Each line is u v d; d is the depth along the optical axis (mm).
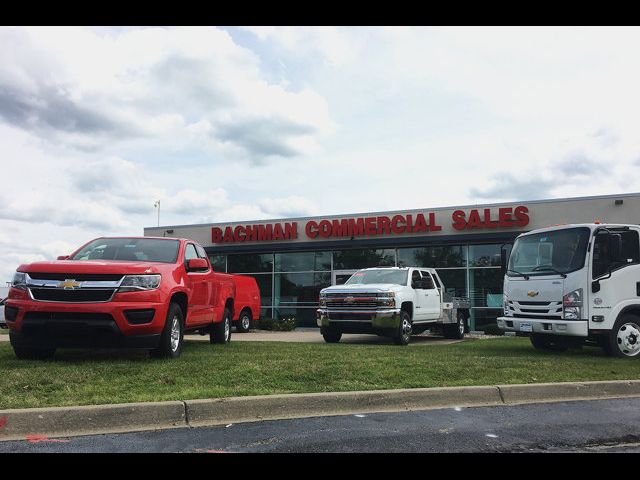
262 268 26938
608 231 10961
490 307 22391
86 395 5895
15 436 5020
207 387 6477
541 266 11445
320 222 25188
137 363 8008
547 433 5422
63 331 7840
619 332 10750
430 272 16734
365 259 24953
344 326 14094
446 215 23125
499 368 8391
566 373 8070
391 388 6742
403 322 14102
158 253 9695
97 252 9641
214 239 27297
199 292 10281
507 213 21922
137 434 5176
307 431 5348
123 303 7977
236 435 5188
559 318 10852
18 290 8164
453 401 6676
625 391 7465
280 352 9961
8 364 7852
